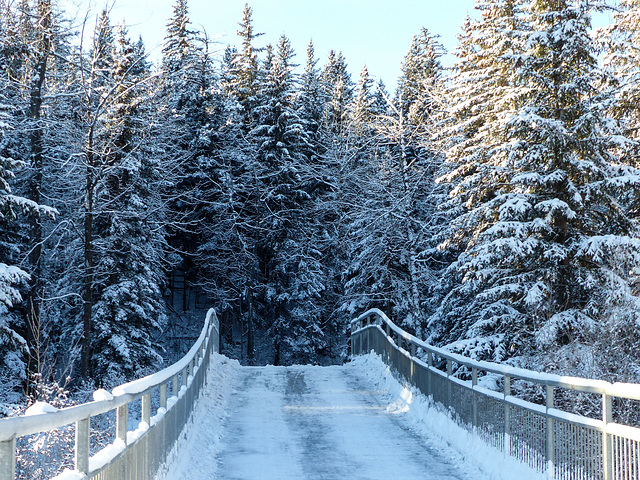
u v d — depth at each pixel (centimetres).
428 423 1234
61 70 2838
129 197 2758
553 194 1573
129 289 2722
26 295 2414
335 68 6988
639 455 591
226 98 4453
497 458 914
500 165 1684
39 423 371
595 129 1563
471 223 1731
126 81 2459
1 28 2209
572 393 1095
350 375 1953
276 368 2114
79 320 2817
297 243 3888
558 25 1579
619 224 1580
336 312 3878
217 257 4053
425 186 2997
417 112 3306
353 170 3625
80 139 2277
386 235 2897
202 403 1384
